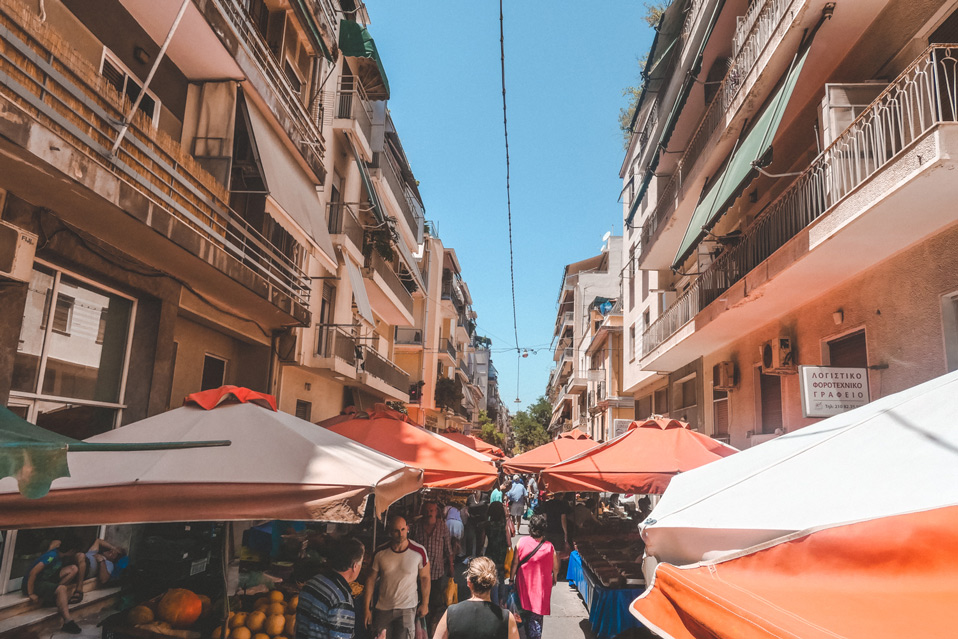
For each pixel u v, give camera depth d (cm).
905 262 750
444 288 3909
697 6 1448
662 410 2042
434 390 3331
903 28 769
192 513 351
